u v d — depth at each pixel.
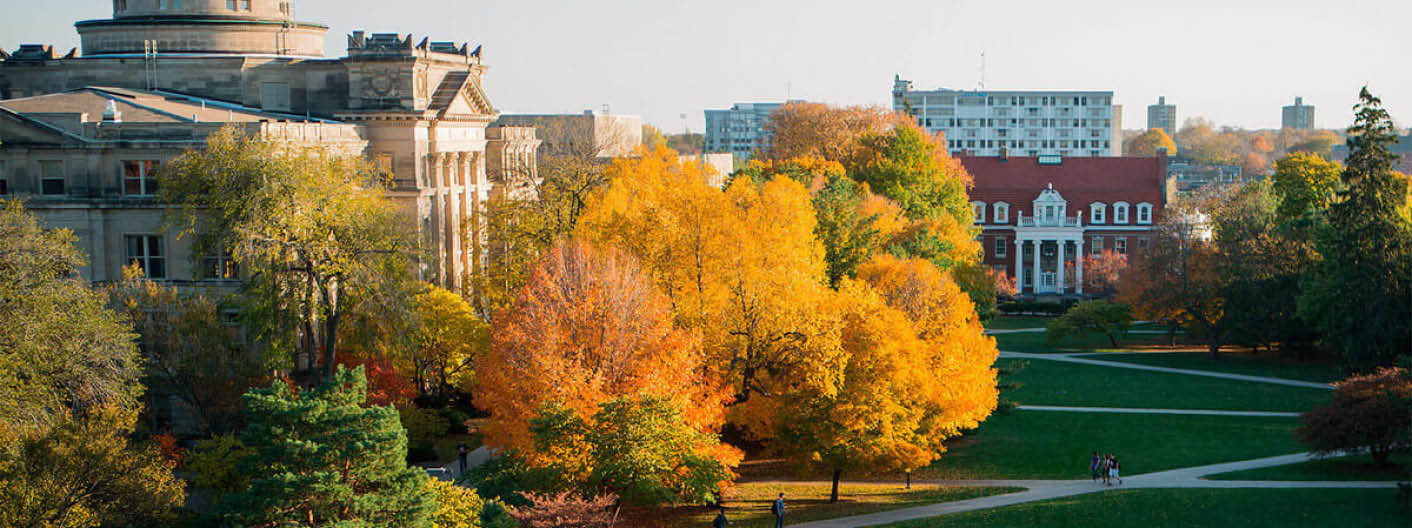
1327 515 59.06
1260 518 58.81
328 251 69.69
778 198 69.69
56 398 52.09
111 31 107.62
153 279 78.19
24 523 44.97
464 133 105.94
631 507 60.41
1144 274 126.81
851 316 63.81
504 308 67.44
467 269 105.31
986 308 115.19
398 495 44.16
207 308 68.50
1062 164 190.50
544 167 97.31
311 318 71.19
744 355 64.19
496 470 57.12
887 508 62.56
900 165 131.00
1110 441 80.88
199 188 70.00
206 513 53.19
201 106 94.31
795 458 63.00
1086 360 119.75
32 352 51.28
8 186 77.69
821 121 174.00
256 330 68.69
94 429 48.88
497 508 46.16
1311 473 69.94
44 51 110.12
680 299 64.94
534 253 83.62
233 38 108.19
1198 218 156.62
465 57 105.56
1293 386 102.88
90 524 46.28
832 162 128.88
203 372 66.31
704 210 66.62
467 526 46.22
